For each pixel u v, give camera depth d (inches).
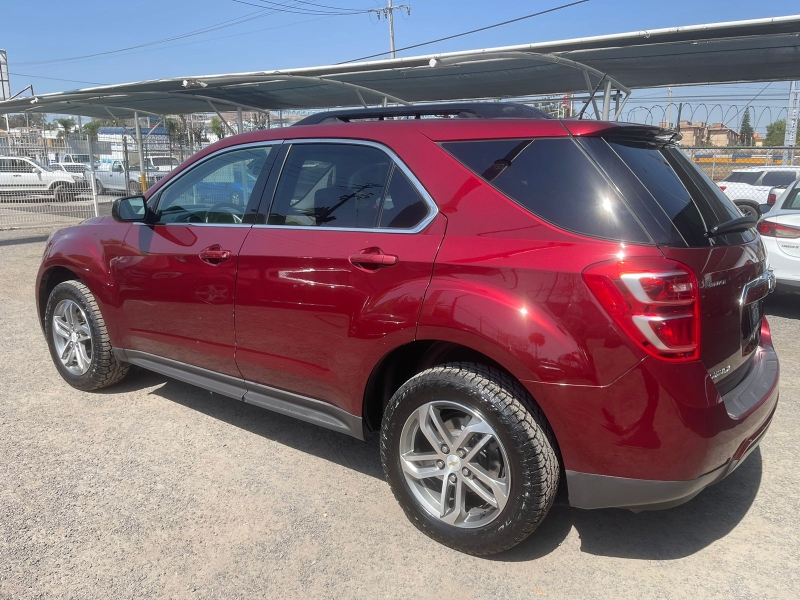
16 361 210.7
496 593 102.6
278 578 105.7
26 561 108.3
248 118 919.7
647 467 95.4
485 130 113.3
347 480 137.5
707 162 819.4
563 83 506.6
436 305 106.0
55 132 1471.5
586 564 109.9
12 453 146.0
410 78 491.8
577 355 95.1
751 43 354.9
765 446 153.3
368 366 117.6
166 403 177.2
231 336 141.0
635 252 94.1
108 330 171.6
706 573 107.5
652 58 402.0
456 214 109.7
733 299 103.9
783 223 271.7
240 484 134.7
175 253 149.7
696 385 94.0
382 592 102.7
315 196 130.6
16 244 498.6
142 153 767.7
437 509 114.7
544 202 103.5
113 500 127.4
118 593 101.5
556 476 103.2
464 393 105.0
